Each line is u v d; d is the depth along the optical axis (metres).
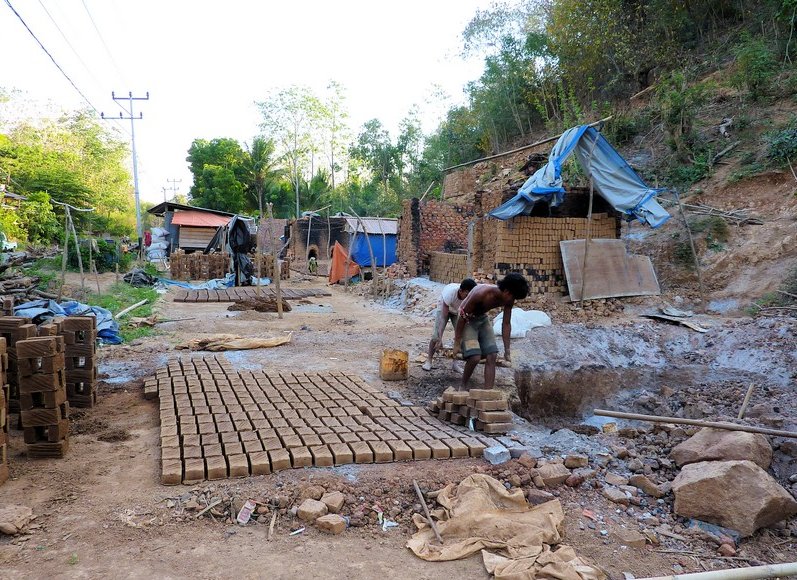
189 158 54.41
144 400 6.16
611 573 3.21
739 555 3.47
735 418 5.59
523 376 8.16
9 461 4.39
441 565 3.21
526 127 29.41
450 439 4.84
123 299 14.82
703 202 15.18
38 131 46.88
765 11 19.66
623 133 20.12
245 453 4.43
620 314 11.93
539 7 26.91
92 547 3.25
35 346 4.38
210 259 23.39
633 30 22.70
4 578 2.93
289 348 9.33
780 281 11.44
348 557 3.26
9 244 21.27
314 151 49.03
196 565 3.12
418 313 13.89
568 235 12.69
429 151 36.88
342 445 4.59
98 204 47.59
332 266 22.30
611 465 4.58
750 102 17.44
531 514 3.68
